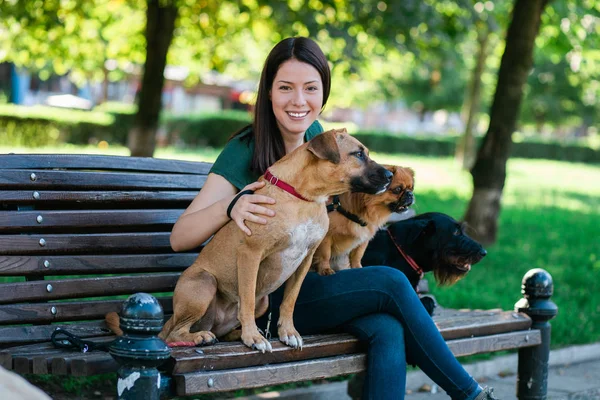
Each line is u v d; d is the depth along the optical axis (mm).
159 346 2658
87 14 13234
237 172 3588
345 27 9820
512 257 9680
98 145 28438
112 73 25719
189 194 4102
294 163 3260
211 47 14375
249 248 3191
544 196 19812
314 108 3686
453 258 4461
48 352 3111
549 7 11398
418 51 10453
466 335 3883
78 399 4344
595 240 12055
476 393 3387
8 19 12320
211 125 32750
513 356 5840
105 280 3639
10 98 40375
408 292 3412
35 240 3465
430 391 5102
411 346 3418
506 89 10016
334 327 3531
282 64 3621
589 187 24844
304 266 3365
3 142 26766
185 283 3334
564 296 7891
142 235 3801
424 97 41625
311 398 4703
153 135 11438
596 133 58125
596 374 5715
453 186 20031
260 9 11539
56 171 3656
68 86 44844
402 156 35750
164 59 11336
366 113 64000
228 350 3023
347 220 4031
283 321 3324
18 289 3367
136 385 2633
